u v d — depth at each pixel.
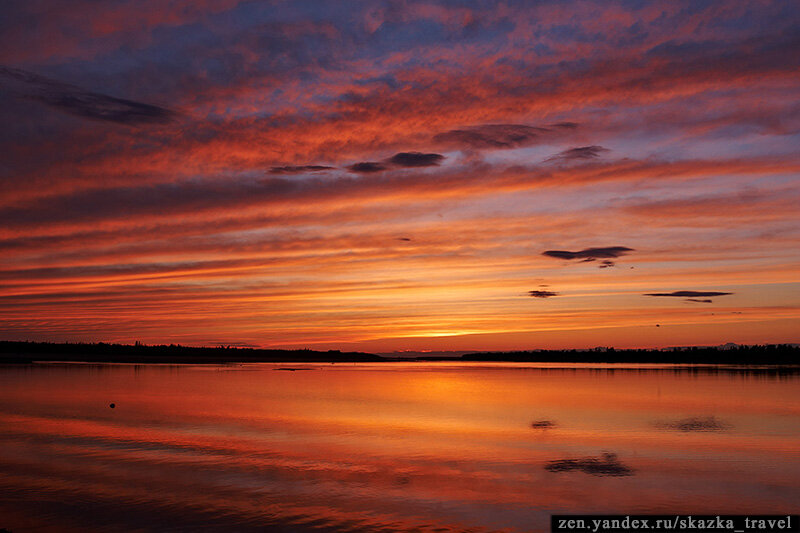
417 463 28.12
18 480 24.36
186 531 18.47
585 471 26.55
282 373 123.06
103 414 45.66
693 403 56.00
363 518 19.89
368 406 53.06
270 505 21.19
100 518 19.64
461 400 59.16
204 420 42.56
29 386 73.88
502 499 22.14
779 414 47.16
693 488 23.73
